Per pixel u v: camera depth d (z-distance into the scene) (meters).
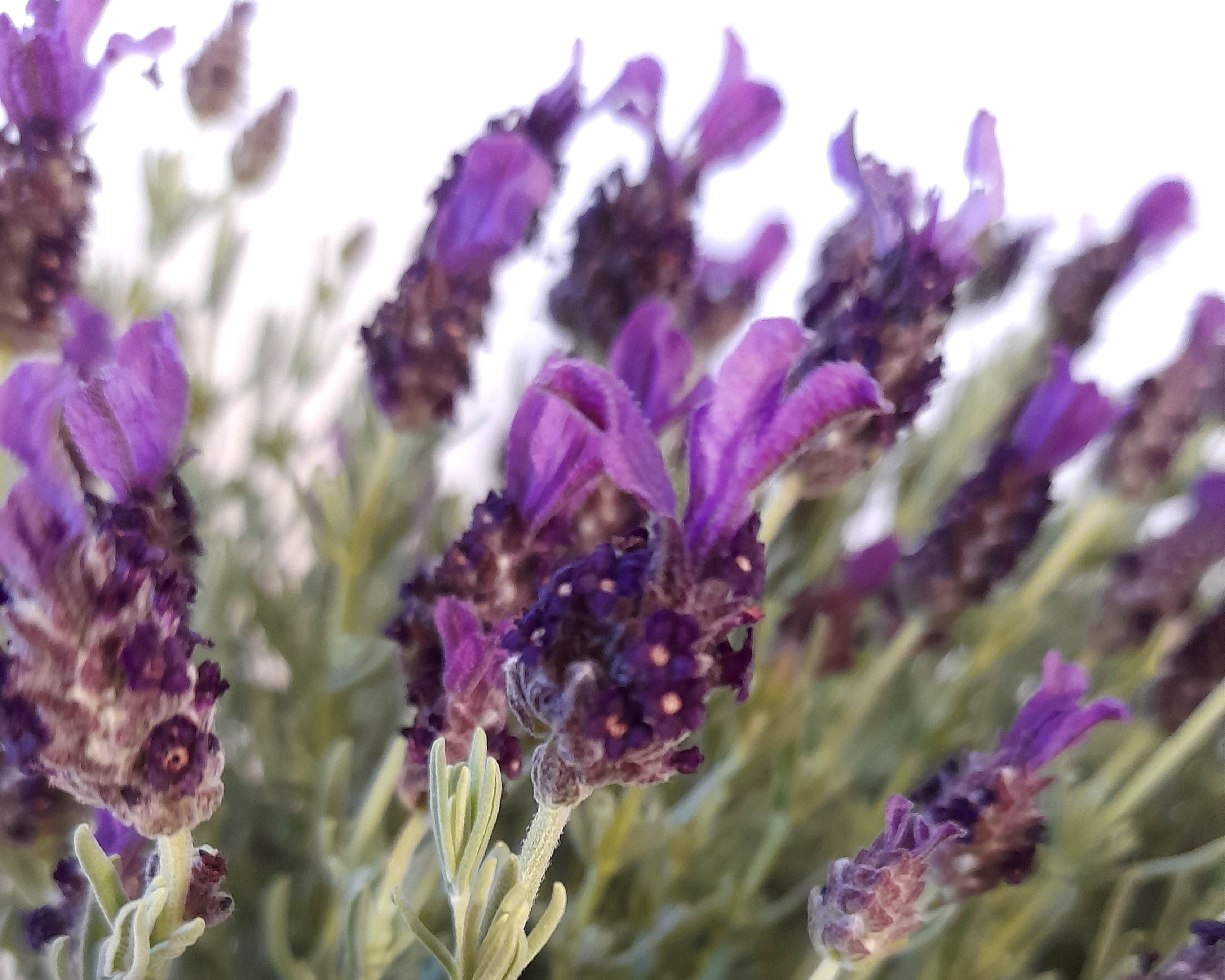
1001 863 0.25
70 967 0.22
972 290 0.44
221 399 0.39
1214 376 0.35
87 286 0.36
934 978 0.30
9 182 0.26
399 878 0.25
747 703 0.30
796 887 0.36
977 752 0.26
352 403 0.37
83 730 0.20
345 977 0.26
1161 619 0.35
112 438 0.21
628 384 0.23
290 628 0.33
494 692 0.23
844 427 0.26
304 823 0.34
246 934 0.32
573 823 0.28
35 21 0.26
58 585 0.20
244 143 0.38
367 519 0.30
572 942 0.27
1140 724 0.34
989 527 0.31
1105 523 0.35
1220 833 0.40
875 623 0.35
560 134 0.28
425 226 0.28
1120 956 0.32
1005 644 0.35
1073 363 0.38
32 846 0.26
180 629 0.21
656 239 0.28
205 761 0.21
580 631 0.21
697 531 0.20
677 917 0.30
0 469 0.26
